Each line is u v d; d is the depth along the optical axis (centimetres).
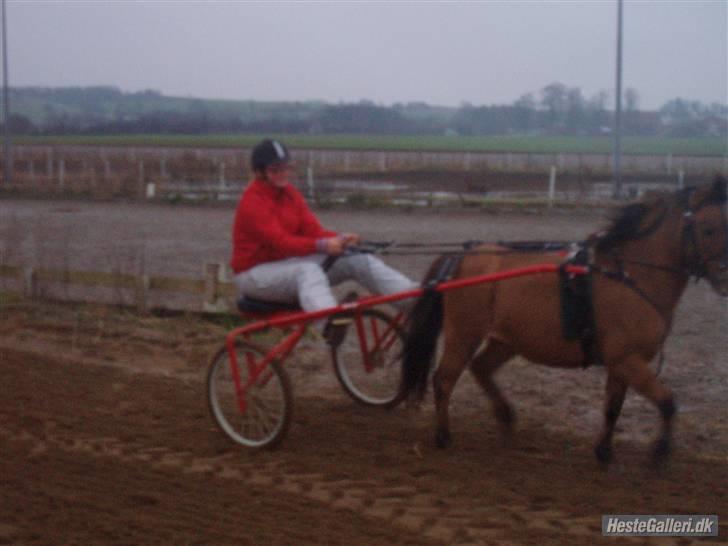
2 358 948
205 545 505
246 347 688
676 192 622
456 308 659
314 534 519
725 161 3884
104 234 1906
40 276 1234
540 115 10062
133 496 577
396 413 773
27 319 1120
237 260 716
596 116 9744
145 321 1105
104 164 4212
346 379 784
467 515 549
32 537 516
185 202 2728
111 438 700
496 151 5400
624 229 612
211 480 612
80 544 507
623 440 700
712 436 710
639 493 586
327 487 599
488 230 1992
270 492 589
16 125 8438
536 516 548
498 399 693
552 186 2627
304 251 679
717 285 611
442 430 672
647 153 4944
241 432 699
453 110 12750
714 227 599
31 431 715
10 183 3281
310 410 778
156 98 14400
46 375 884
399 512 552
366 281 719
